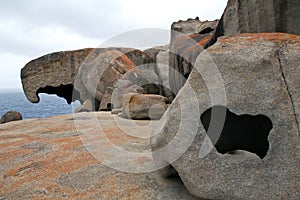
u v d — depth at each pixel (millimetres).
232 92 2176
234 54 2279
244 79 2174
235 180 2010
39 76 13508
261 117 2213
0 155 3414
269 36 2406
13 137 4570
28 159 3232
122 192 2299
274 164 1964
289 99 2035
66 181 2551
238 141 2395
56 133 4789
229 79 2217
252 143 2359
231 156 2084
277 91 2070
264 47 2256
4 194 2330
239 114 2135
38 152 3523
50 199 2207
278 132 1995
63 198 2219
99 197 2223
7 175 2746
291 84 2066
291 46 2213
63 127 5395
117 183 2475
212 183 2055
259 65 2166
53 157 3285
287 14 3471
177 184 2449
